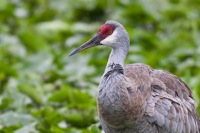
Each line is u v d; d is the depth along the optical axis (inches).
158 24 844.6
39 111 608.7
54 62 734.5
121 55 534.9
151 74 538.6
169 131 529.0
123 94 511.8
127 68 534.6
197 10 895.1
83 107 617.0
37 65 719.1
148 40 790.5
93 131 543.5
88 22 877.2
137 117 516.4
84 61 719.7
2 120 597.6
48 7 908.0
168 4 904.3
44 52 735.1
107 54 756.6
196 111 554.9
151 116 519.8
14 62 753.0
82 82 685.9
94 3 885.2
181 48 773.3
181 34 801.6
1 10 864.9
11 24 861.2
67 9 889.5
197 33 820.6
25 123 597.0
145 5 856.9
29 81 684.1
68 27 832.9
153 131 525.3
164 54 771.4
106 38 537.6
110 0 886.4
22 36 788.6
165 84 536.4
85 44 542.6
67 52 755.4
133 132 523.8
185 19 855.1
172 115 526.9
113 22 538.0
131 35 789.2
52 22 844.6
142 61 729.0
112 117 515.8
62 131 583.2
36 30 832.3
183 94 546.0
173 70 728.3
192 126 545.3
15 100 630.5
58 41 818.2
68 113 613.9
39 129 589.0
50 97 631.8
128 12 842.2
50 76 693.9
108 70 521.0
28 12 907.4
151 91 527.8
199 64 718.5
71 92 626.2
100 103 516.7
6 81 701.9
